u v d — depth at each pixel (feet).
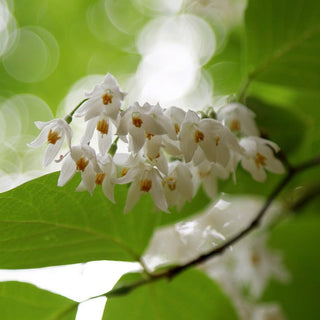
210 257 2.67
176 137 2.51
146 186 2.54
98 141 2.52
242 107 2.71
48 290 2.66
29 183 2.51
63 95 4.89
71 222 2.60
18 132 4.94
